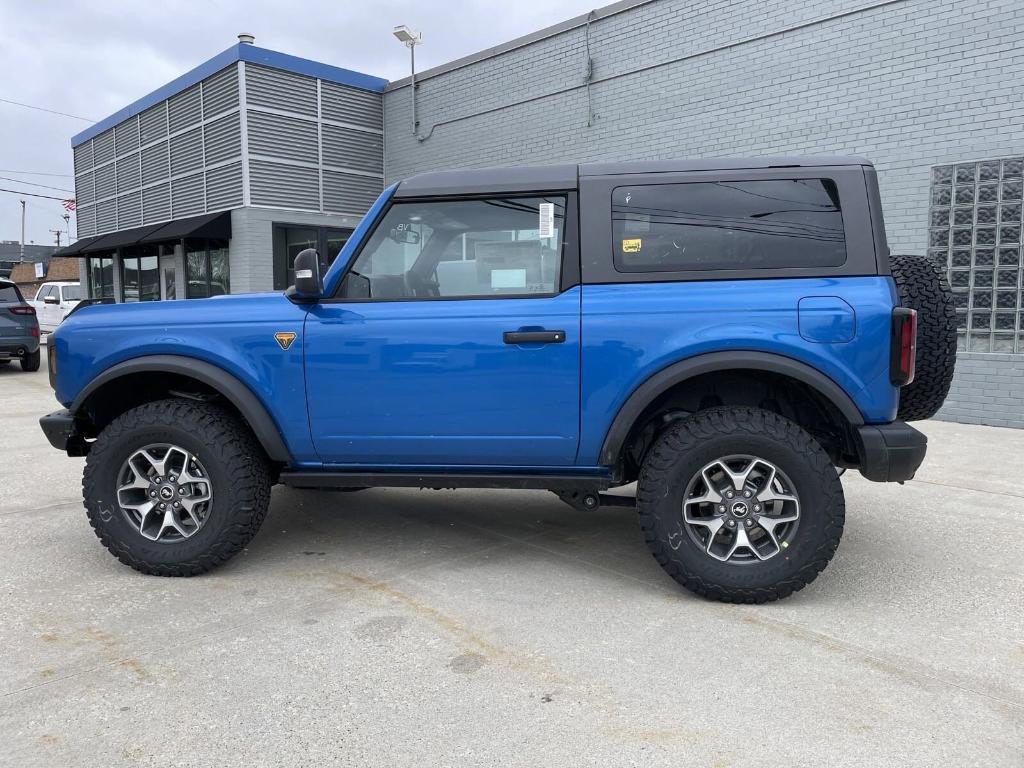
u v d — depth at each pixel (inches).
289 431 137.7
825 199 126.0
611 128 411.8
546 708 95.3
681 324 124.8
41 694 98.5
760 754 85.5
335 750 86.5
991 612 125.0
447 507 190.2
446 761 84.4
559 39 433.1
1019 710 94.7
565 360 128.2
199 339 137.9
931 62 295.9
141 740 88.4
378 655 109.7
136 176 669.3
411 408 133.5
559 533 169.2
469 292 135.1
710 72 365.7
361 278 137.9
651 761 84.3
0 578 140.0
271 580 139.7
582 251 130.4
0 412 342.3
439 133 523.8
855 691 99.4
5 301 490.6
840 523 122.3
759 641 114.0
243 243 530.6
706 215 128.7
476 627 119.3
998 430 282.4
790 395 134.9
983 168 286.4
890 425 123.1
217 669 105.3
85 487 139.3
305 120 543.2
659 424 139.2
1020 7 273.1
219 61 531.5
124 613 124.3
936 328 133.3
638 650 111.1
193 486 140.7
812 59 329.7
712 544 131.1
